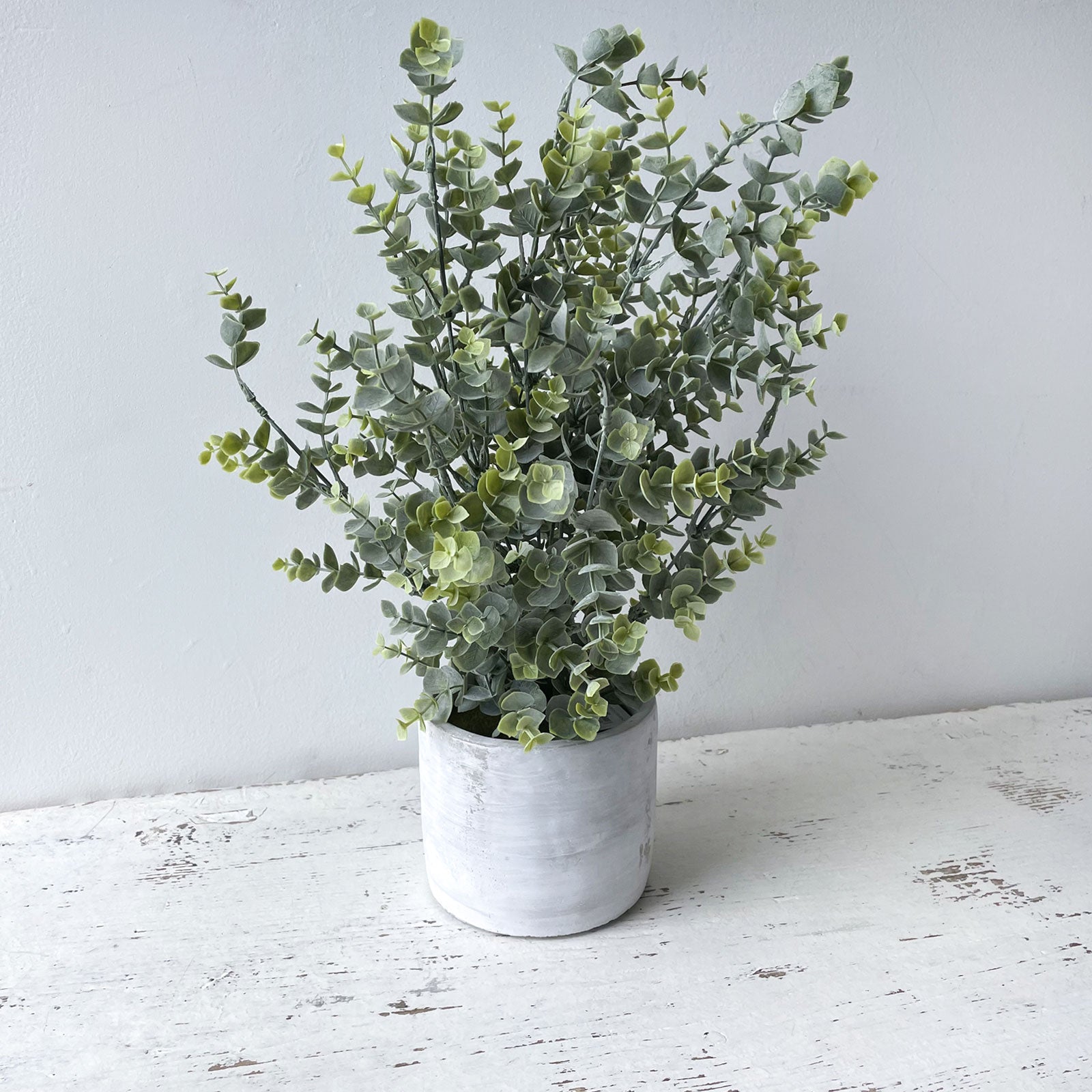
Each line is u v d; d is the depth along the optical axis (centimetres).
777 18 102
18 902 90
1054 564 122
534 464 70
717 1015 76
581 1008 77
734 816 102
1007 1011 76
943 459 116
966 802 103
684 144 103
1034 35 107
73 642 104
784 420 110
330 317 100
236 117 95
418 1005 78
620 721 84
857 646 120
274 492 75
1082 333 116
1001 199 110
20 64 90
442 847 84
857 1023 75
